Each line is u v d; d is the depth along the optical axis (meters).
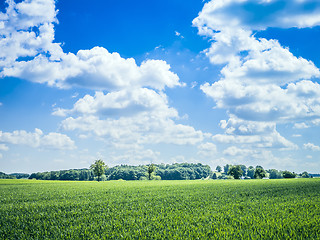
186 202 19.34
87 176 150.38
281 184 38.66
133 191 30.83
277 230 9.98
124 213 14.87
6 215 15.18
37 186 46.66
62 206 18.03
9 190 35.97
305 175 157.50
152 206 17.78
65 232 10.91
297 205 16.06
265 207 15.79
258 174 118.88
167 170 184.00
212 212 14.63
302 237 9.10
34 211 16.36
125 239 9.77
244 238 9.29
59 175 153.12
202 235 9.66
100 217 14.00
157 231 10.70
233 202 18.80
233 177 120.62
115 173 162.25
